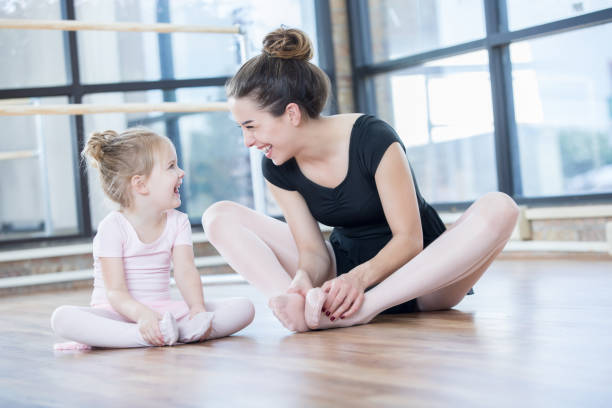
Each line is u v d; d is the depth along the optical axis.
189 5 4.57
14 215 4.44
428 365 1.15
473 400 0.92
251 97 1.60
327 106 1.76
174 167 1.78
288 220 1.86
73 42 4.38
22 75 4.38
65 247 4.24
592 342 1.30
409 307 1.87
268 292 1.76
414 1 4.55
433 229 1.89
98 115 4.43
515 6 4.05
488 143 4.24
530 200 4.04
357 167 1.70
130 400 1.04
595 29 3.72
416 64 4.58
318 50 4.86
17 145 4.48
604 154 3.76
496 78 4.12
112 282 1.67
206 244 4.49
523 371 1.08
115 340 1.57
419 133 4.61
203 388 1.09
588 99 3.78
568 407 0.87
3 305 3.28
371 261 1.66
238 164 4.61
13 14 4.37
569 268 3.15
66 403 1.05
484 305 2.00
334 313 1.60
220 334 1.65
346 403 0.93
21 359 1.53
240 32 3.64
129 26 3.27
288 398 0.98
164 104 3.29
